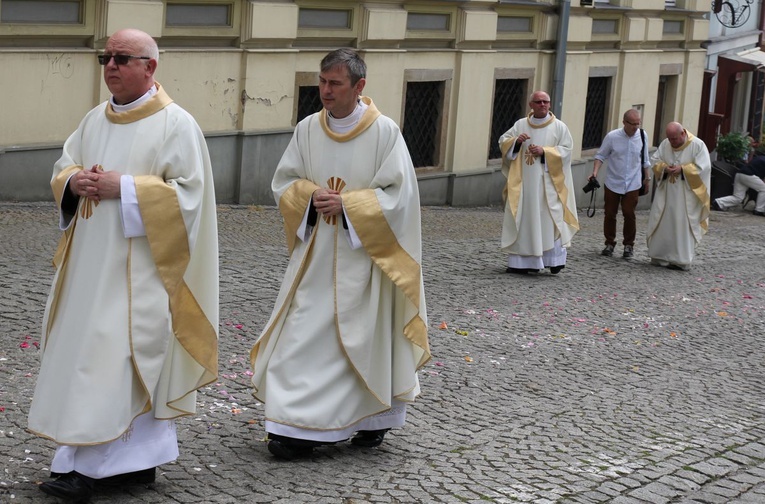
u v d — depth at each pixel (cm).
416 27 1622
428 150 1703
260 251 1092
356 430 558
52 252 955
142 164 467
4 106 1124
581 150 2047
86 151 477
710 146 2509
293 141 567
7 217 1070
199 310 487
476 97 1745
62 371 458
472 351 809
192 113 1311
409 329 555
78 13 1181
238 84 1369
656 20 2180
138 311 461
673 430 662
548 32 1872
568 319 962
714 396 756
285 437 534
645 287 1175
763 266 1429
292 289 548
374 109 557
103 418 450
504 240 1164
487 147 1798
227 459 536
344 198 539
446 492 516
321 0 1448
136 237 463
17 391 603
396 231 546
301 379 538
